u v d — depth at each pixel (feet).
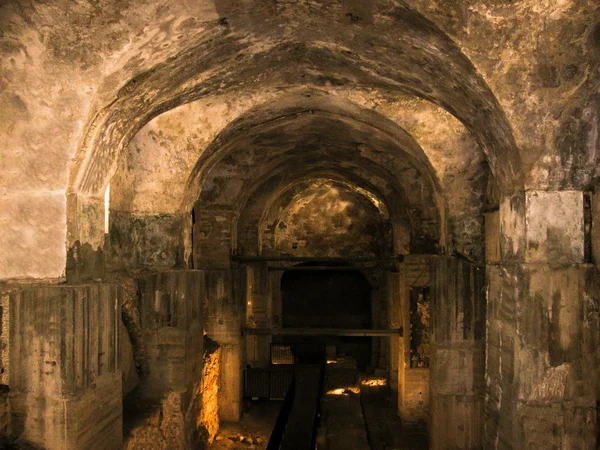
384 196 35.22
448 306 22.58
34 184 12.06
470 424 22.57
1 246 12.16
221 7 11.24
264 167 30.50
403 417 30.81
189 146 20.07
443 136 20.45
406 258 30.09
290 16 12.37
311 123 23.84
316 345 51.01
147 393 20.56
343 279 55.67
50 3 10.42
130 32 10.97
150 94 13.33
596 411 12.50
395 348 37.88
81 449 12.30
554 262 12.44
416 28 11.31
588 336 12.47
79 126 11.77
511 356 13.14
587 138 12.13
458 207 22.06
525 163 12.32
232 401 30.60
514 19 10.48
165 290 20.79
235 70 14.88
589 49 10.84
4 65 11.34
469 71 11.71
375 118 20.70
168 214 20.92
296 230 46.44
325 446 26.30
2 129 11.85
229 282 30.83
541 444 12.54
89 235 12.94
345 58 14.56
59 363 12.05
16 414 12.12
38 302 12.09
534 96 11.62
